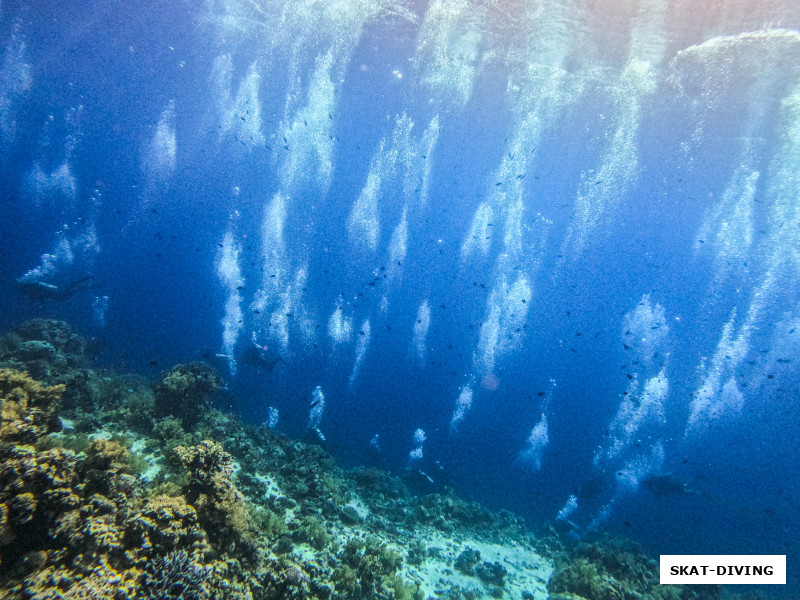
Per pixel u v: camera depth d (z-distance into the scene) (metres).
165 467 5.14
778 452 18.95
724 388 21.02
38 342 7.20
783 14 9.08
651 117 15.66
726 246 24.08
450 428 16.47
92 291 16.30
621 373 23.64
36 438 3.78
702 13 9.53
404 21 12.91
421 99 20.03
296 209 27.80
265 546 4.34
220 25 17.91
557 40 11.70
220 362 14.03
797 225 18.86
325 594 3.97
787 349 20.69
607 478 13.35
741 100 12.73
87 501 3.12
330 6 13.47
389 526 6.98
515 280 26.75
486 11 11.22
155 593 2.76
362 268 26.95
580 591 5.84
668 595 6.21
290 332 18.55
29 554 2.63
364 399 16.62
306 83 21.38
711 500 12.90
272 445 8.12
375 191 27.91
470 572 6.12
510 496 11.80
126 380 8.87
